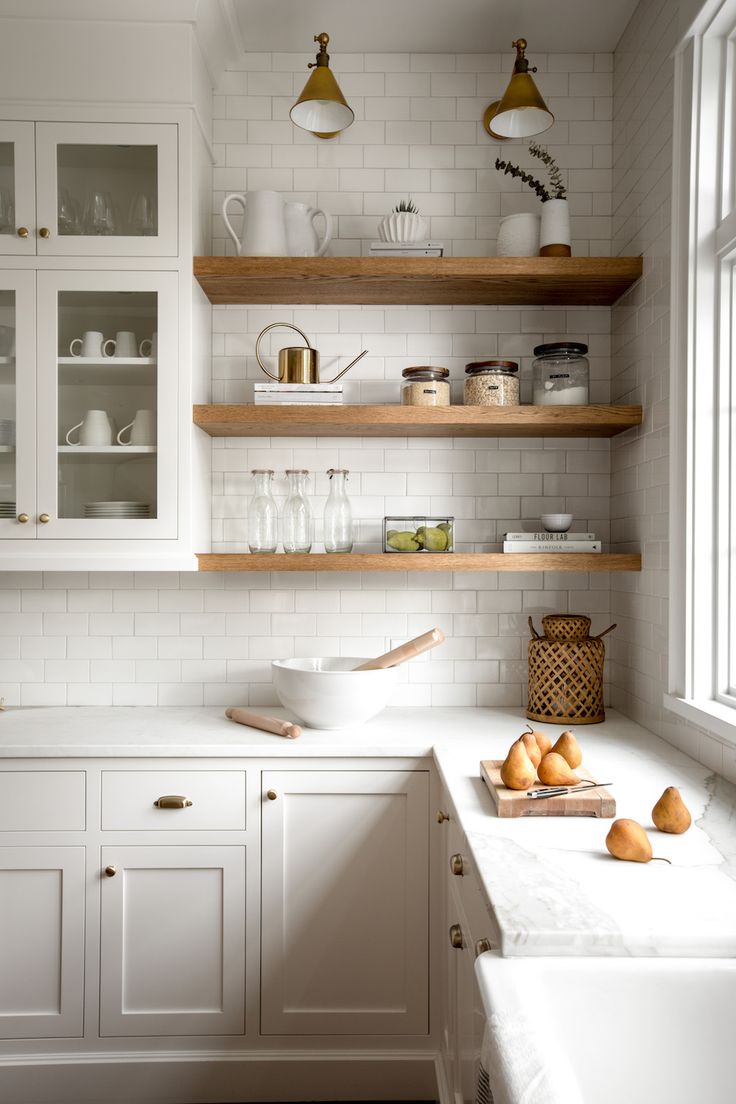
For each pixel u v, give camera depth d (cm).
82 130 211
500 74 247
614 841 125
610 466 248
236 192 244
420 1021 196
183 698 245
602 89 247
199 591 245
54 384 212
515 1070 81
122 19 209
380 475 246
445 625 247
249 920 196
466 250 247
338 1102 195
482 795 157
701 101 183
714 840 133
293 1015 196
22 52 211
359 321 246
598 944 103
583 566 218
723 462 183
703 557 185
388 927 196
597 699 225
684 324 188
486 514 247
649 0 213
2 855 195
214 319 246
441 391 222
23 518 211
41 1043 195
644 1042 99
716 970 101
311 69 247
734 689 179
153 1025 196
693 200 183
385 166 247
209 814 196
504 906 109
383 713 236
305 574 246
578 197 247
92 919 196
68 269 212
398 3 223
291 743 197
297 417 215
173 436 213
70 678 244
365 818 196
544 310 247
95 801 196
